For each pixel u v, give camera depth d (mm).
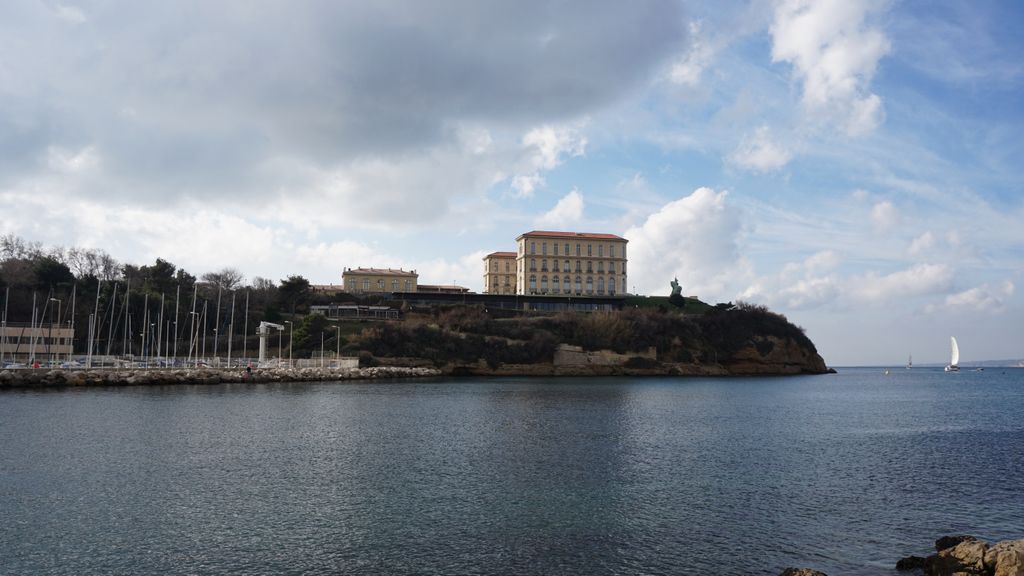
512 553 23594
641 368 166125
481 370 154125
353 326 162250
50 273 154250
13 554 22984
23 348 131125
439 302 189375
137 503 29547
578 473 36938
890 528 27047
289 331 163125
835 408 83062
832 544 24938
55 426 52719
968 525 27609
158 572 21484
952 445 49719
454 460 40469
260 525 26484
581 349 163625
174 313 157750
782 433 55844
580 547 24312
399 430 53750
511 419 62781
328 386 107500
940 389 141875
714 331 180750
